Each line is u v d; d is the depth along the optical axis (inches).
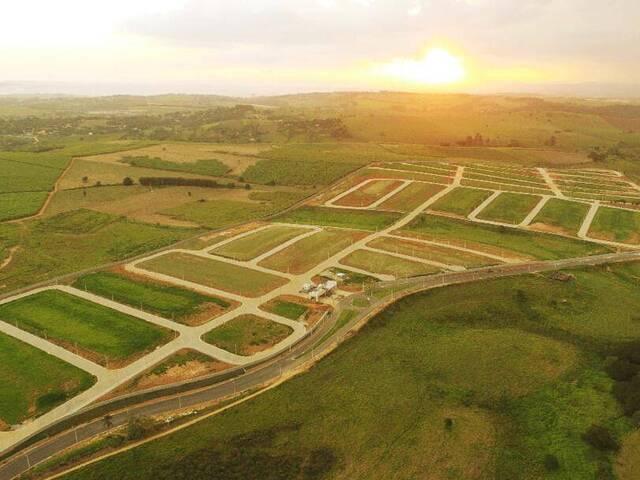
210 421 2495.1
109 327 3486.7
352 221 6171.3
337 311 3718.0
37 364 3036.4
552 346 3166.8
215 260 4790.8
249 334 3398.1
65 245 5216.5
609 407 2559.1
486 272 4446.4
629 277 4439.0
